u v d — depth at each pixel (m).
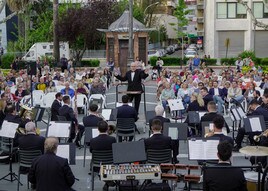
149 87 32.50
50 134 12.23
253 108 14.29
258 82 25.00
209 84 21.53
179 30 78.56
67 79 25.17
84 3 56.53
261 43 58.03
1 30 62.97
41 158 7.95
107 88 30.66
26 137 10.31
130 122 14.23
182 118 18.33
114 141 10.71
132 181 9.41
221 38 58.69
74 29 46.19
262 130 12.65
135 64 18.08
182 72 28.31
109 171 8.79
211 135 10.05
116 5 49.59
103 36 50.66
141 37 37.84
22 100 19.66
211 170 7.02
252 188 8.37
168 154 10.38
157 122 10.48
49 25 53.94
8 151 12.51
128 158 9.46
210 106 12.72
